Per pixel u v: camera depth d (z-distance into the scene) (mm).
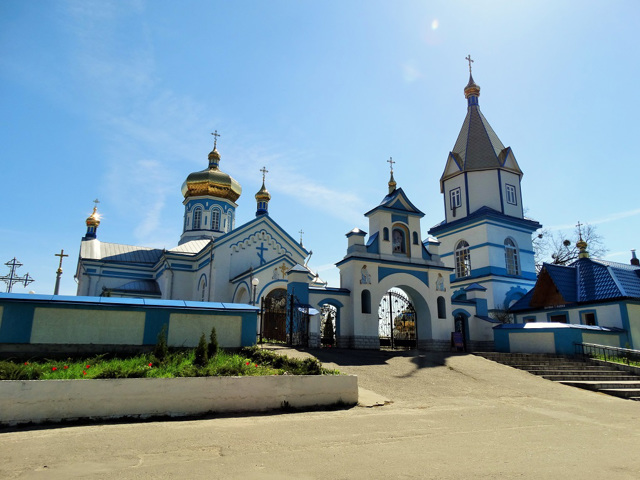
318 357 15828
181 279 34906
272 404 10008
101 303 13195
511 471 5699
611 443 7570
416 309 22641
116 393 8867
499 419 9508
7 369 8914
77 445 6707
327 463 5926
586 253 26172
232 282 30938
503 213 29500
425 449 6762
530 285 29578
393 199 22500
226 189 41969
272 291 27891
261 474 5414
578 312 23641
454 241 31078
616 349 17953
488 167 30516
